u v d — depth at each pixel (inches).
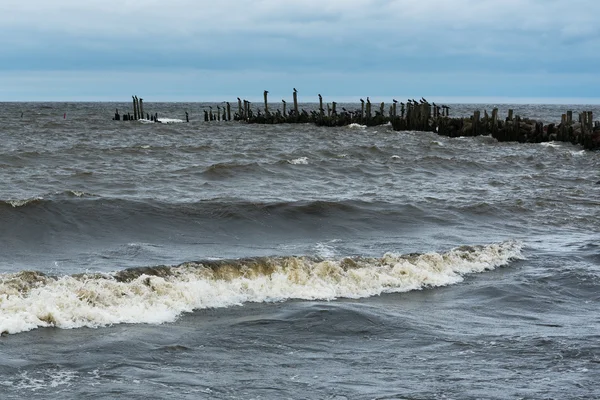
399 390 804.0
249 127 5836.6
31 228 1608.0
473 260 1421.0
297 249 1521.9
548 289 1272.1
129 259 1378.0
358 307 1103.6
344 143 4399.6
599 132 4146.2
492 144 4461.1
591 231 1817.2
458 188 2524.6
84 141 4215.1
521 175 2962.6
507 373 858.8
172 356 886.4
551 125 4608.8
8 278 1064.8
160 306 1053.8
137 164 3009.4
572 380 840.9
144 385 797.2
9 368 820.6
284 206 1881.2
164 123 6373.0
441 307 1147.9
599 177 2920.8
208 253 1459.2
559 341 975.6
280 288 1176.2
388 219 1863.9
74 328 957.2
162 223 1720.0
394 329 1013.8
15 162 2881.4
